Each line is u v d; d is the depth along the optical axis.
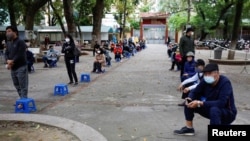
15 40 7.48
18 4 28.23
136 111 7.37
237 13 19.81
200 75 6.93
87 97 9.02
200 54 29.78
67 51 11.03
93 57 24.86
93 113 7.18
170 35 65.44
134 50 31.39
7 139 5.18
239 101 8.57
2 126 5.86
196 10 37.66
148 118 6.77
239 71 15.82
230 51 20.02
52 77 13.27
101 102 8.34
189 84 7.12
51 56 17.55
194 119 6.62
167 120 6.62
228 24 39.56
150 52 33.94
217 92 5.05
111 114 7.10
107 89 10.37
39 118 6.17
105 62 18.34
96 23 31.69
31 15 22.11
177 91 10.01
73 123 5.90
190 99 5.35
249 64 19.14
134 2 41.91
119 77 13.41
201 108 5.23
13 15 27.61
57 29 48.94
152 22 62.06
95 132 5.42
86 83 11.67
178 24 45.28
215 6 33.97
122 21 55.38
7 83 11.63
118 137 5.53
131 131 5.87
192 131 5.62
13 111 7.34
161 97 9.03
